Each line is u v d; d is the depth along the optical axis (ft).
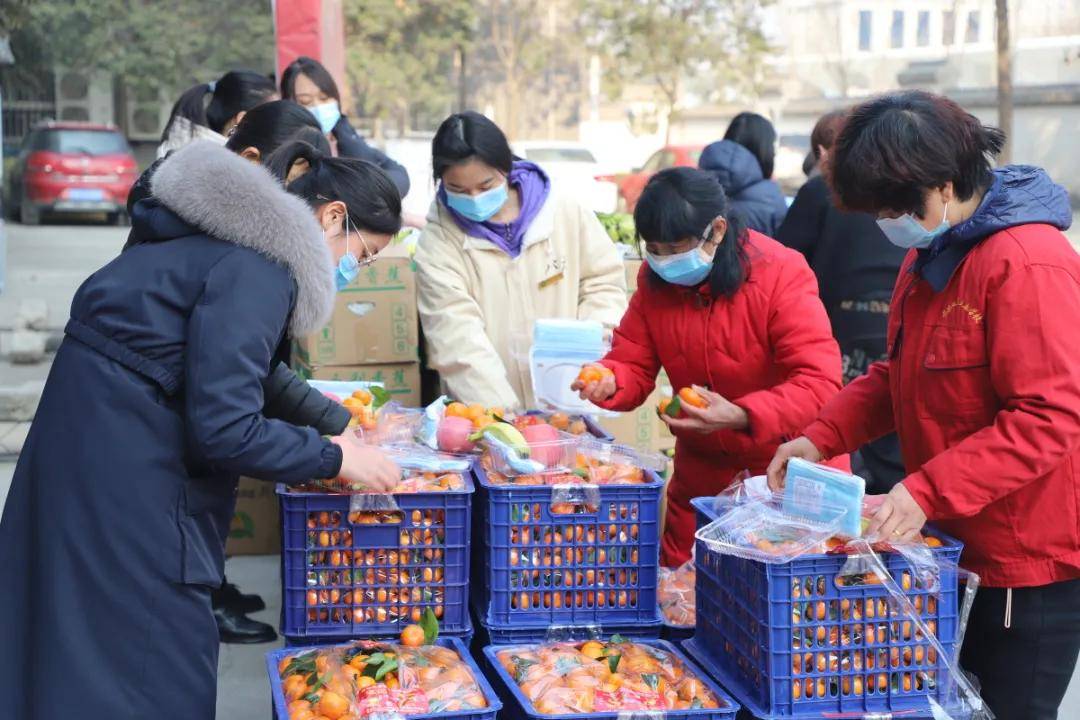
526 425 9.58
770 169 18.89
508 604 8.33
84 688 7.14
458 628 8.26
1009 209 7.19
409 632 7.86
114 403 7.20
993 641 7.72
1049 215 7.24
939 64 67.21
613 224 18.86
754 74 78.54
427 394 14.60
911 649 7.37
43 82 70.33
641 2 77.00
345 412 8.41
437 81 80.79
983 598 7.70
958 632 7.41
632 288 15.19
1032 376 6.97
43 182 59.00
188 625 7.34
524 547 8.29
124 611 7.17
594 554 8.39
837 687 7.32
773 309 9.60
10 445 21.59
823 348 9.51
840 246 14.38
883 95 7.38
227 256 7.18
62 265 45.37
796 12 77.05
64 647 7.15
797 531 7.35
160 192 7.30
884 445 14.38
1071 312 6.97
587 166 53.36
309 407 8.25
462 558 8.21
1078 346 6.95
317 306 7.43
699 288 9.70
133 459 7.17
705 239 9.20
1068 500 7.35
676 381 10.32
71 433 7.23
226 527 7.78
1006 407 7.16
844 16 73.46
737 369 9.87
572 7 82.23
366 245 8.06
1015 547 7.44
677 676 7.77
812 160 17.78
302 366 13.88
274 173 8.44
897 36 70.90
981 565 7.59
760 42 77.05
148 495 7.18
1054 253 7.05
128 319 7.21
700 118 89.66
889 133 7.04
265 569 15.72
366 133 81.66
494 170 11.62
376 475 7.69
